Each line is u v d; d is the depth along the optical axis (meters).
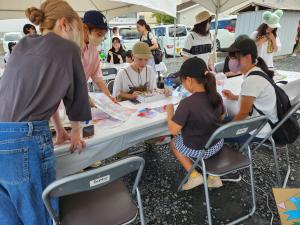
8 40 10.12
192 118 1.41
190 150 1.53
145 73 2.28
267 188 1.93
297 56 9.40
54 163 1.03
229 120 1.89
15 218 1.05
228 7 3.71
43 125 0.95
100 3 3.77
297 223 1.02
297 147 2.54
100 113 1.65
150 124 1.51
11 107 0.91
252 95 1.61
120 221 1.08
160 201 1.81
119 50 4.84
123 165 0.94
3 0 3.07
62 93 0.95
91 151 1.31
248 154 1.60
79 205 1.16
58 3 0.99
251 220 1.62
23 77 0.89
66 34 1.03
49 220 1.05
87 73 1.87
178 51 9.37
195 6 13.87
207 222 1.62
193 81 1.39
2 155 0.89
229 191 1.90
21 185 0.93
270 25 2.71
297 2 11.18
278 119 1.70
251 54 1.64
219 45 9.82
